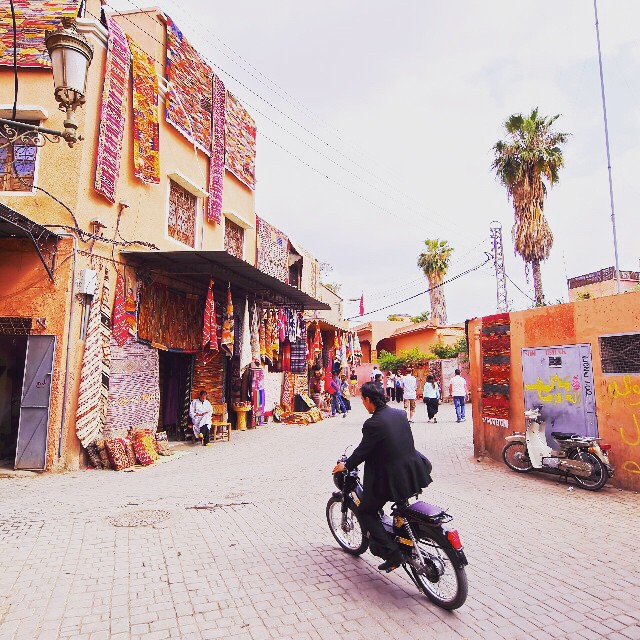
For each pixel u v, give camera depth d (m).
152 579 4.13
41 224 8.73
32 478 7.97
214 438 12.64
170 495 6.96
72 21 5.24
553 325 8.65
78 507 6.28
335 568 4.40
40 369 8.52
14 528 5.42
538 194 23.14
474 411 10.34
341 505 4.96
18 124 5.27
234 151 15.12
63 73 5.21
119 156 9.86
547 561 4.59
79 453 8.68
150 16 11.53
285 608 3.65
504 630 3.36
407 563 3.92
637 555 4.73
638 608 3.67
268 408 16.86
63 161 8.94
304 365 18.09
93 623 3.42
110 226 9.62
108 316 9.33
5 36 9.24
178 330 11.70
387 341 42.31
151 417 10.49
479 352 10.34
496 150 24.16
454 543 3.54
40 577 4.16
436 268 37.69
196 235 12.99
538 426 8.38
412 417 17.70
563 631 3.35
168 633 3.30
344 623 3.44
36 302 8.63
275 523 5.71
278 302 14.92
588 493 7.23
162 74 11.66
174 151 11.97
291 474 8.52
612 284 24.69
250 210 16.45
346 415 20.42
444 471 8.90
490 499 6.90
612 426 7.59
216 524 5.65
